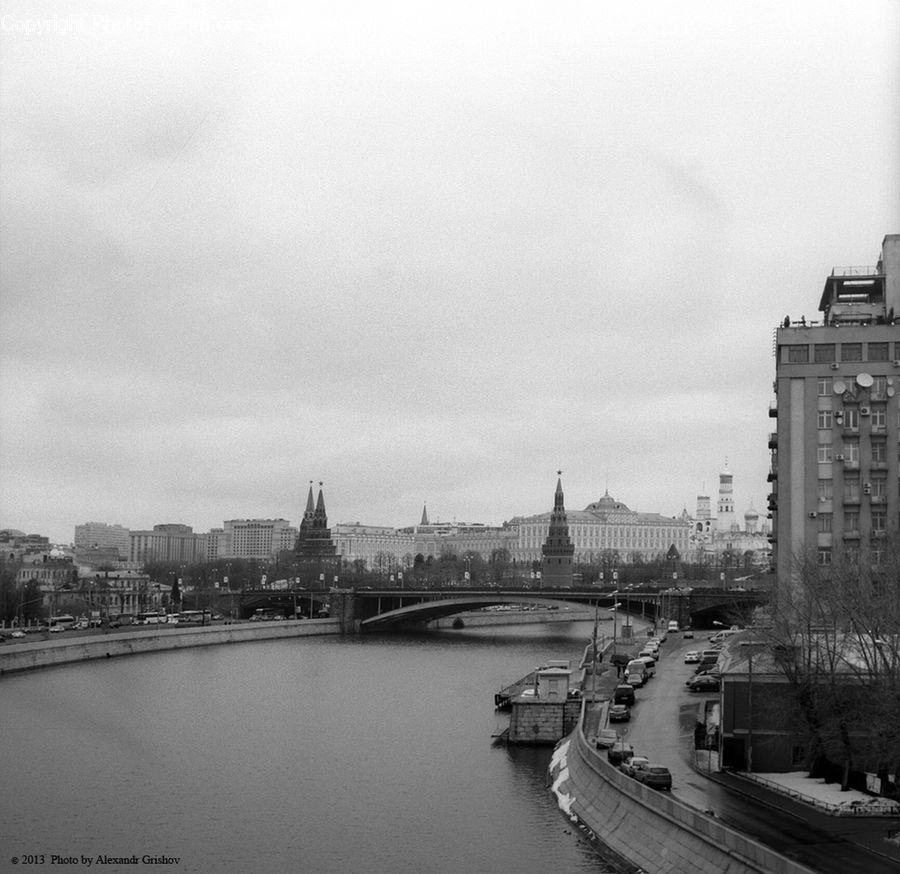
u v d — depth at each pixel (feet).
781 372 531.50
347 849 371.35
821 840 295.69
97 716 622.13
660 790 359.66
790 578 493.36
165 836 389.39
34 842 384.06
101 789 455.22
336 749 537.24
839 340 528.63
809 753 372.17
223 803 432.25
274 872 351.25
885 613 386.73
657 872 309.01
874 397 522.88
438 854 363.76
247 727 598.34
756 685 390.01
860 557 477.77
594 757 400.88
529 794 434.30
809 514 522.88
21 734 564.71
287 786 460.14
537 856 348.38
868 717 354.13
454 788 451.53
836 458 522.88
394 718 629.92
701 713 505.25
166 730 585.63
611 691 575.38
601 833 358.84
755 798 347.77
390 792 446.19
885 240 568.82
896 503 517.55
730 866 281.13
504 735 563.89
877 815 323.37
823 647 403.75
